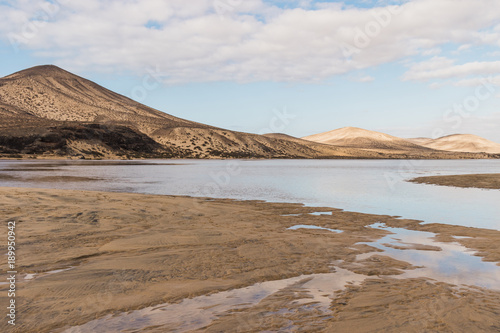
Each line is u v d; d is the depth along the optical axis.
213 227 10.68
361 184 29.98
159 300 5.12
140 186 26.23
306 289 5.65
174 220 11.65
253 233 9.94
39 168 49.16
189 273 6.34
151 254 7.54
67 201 14.29
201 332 4.15
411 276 6.37
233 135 155.00
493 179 31.34
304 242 8.91
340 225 11.63
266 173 47.91
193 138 138.12
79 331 4.17
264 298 5.25
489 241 9.33
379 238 9.66
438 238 9.72
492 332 4.14
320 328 4.25
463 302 5.07
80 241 8.49
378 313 4.69
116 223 10.72
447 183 29.75
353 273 6.52
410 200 19.11
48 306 4.82
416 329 4.21
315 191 23.83
